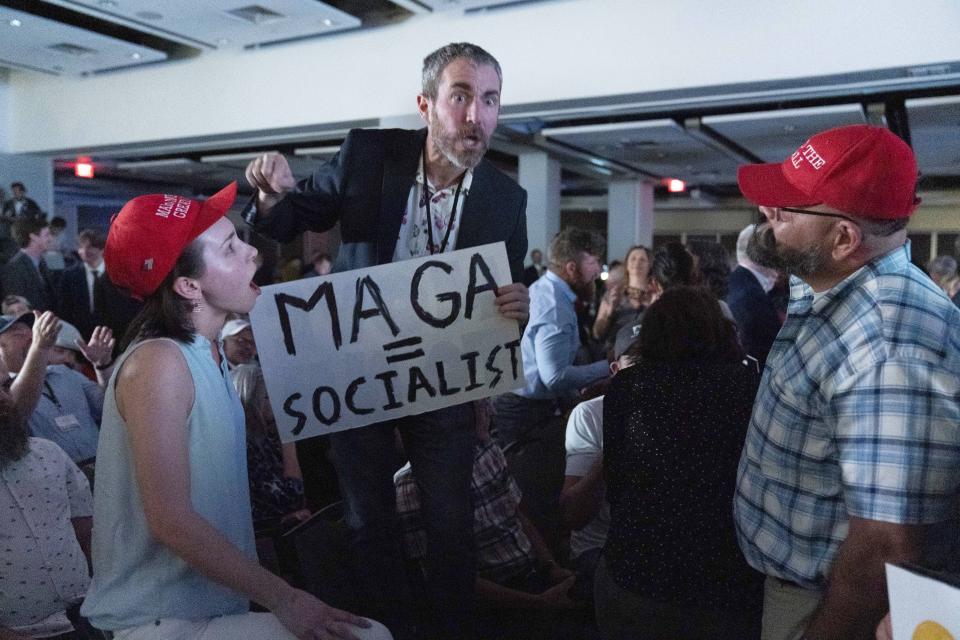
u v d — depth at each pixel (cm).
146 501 121
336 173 179
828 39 554
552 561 298
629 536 164
